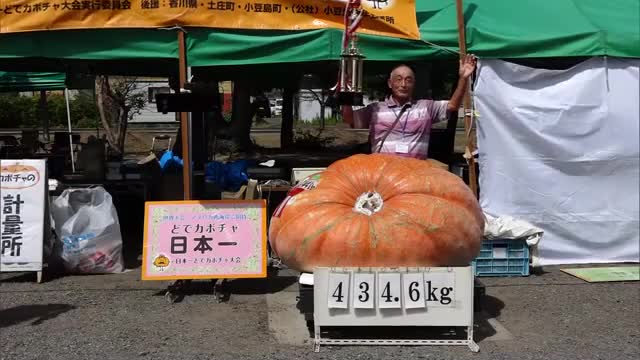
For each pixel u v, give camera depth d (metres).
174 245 5.66
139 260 7.23
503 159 6.73
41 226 6.33
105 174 9.29
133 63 9.59
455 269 4.61
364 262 4.62
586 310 5.55
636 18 7.02
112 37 6.28
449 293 4.60
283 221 4.99
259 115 15.44
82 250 6.50
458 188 4.90
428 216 4.64
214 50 6.29
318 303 4.62
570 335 4.98
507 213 6.77
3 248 6.28
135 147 21.17
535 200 6.79
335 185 4.98
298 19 6.28
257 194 6.71
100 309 5.55
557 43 6.60
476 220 4.89
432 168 5.07
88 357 4.54
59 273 6.63
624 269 6.72
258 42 6.26
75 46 6.30
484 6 7.04
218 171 7.18
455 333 4.84
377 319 4.61
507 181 6.75
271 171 7.48
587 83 6.75
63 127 26.70
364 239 4.61
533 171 6.75
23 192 6.35
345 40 5.82
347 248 4.62
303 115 25.44
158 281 6.37
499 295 5.95
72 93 27.25
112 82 19.02
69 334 4.97
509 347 4.72
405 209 4.68
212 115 9.42
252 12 6.24
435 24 6.65
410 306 4.57
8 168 6.36
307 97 22.59
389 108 5.75
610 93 6.78
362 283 4.59
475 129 6.68
